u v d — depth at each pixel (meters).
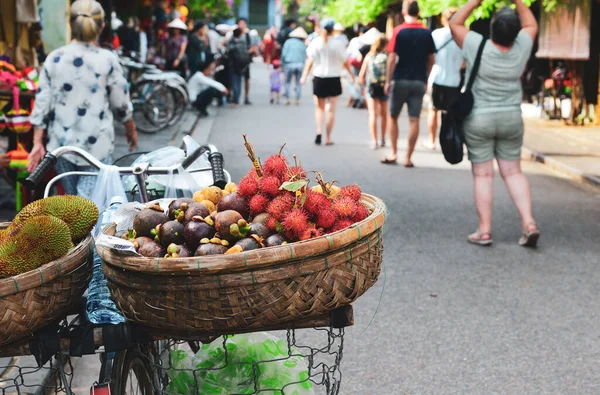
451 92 10.81
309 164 11.38
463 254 6.92
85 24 5.63
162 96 14.20
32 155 5.70
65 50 5.64
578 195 9.55
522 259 6.79
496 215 8.39
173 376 3.16
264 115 17.77
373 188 9.73
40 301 2.46
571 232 7.74
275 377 3.09
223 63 19.69
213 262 2.33
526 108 17.67
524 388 4.36
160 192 3.87
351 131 15.16
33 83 6.89
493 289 5.99
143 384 3.10
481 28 15.68
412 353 4.82
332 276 2.47
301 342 5.02
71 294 2.58
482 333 5.12
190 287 2.36
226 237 2.56
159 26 24.45
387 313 5.48
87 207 2.84
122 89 5.77
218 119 16.86
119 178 3.59
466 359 4.73
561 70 15.51
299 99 21.09
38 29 10.93
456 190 9.67
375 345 4.94
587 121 15.43
